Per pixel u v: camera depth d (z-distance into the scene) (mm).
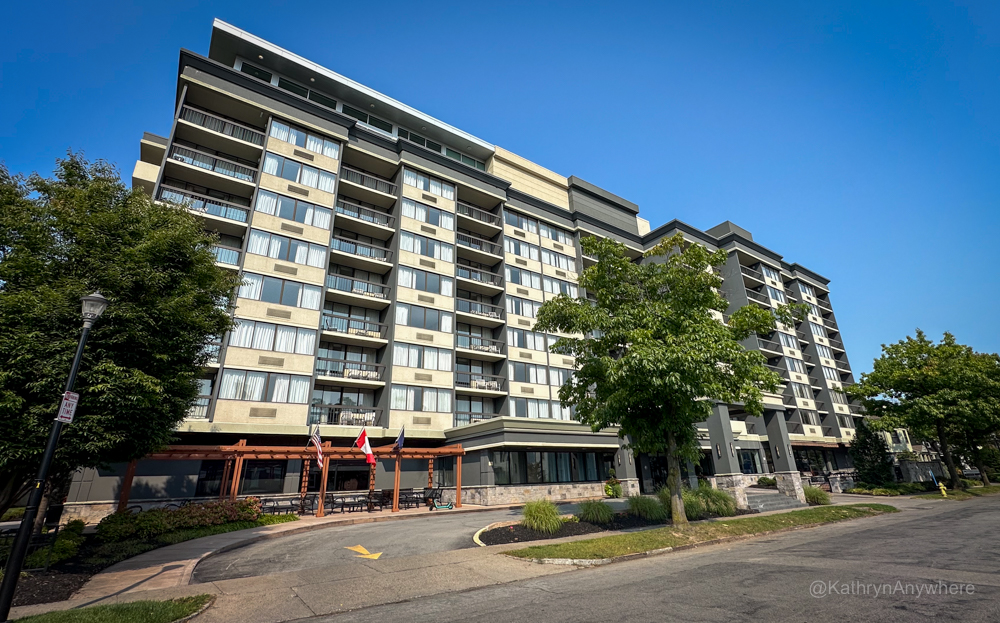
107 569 10664
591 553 11602
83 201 11609
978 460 41812
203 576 10375
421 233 33094
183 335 12070
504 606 7617
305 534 16188
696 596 7824
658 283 16812
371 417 28750
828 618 6461
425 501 24469
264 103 29141
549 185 43875
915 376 36031
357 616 7297
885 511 23438
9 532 14344
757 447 38375
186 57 27031
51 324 10047
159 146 29453
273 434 24078
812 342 52312
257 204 27266
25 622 6516
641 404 16016
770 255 51625
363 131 33062
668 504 18219
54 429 7582
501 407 34125
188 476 22250
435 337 31281
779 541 14656
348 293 29062
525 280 38031
